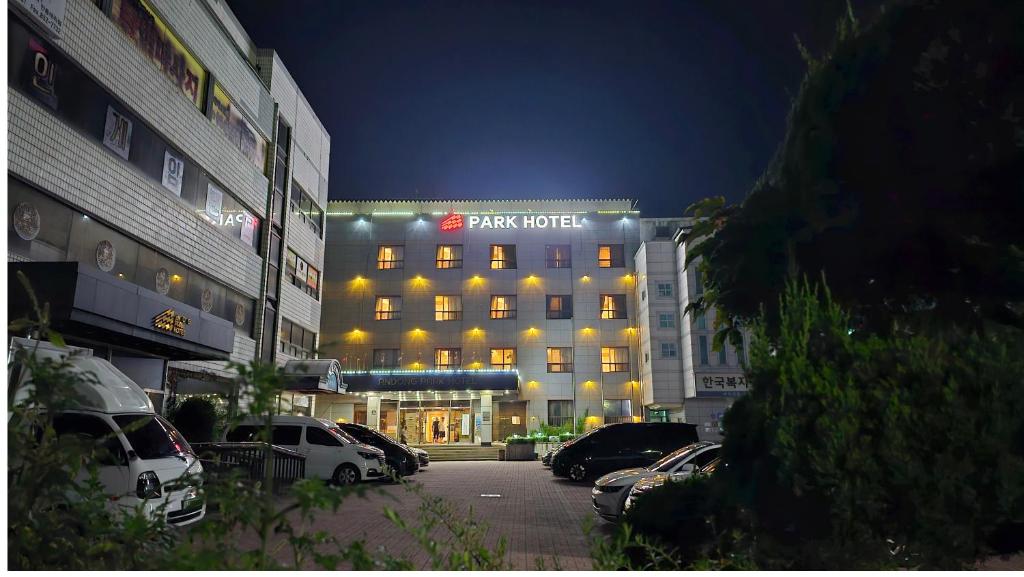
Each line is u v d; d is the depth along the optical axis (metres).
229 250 22.09
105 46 15.36
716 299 6.27
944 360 3.61
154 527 3.27
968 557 3.35
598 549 3.57
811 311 3.94
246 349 23.31
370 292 44.66
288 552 7.21
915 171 5.07
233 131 22.48
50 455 3.15
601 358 43.53
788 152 5.81
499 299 44.59
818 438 3.50
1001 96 4.77
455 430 41.59
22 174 12.83
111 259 15.82
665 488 5.89
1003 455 3.31
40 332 3.43
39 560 3.02
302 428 17.83
